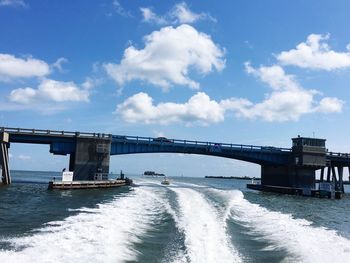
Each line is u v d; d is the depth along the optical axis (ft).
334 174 391.86
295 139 359.66
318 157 352.90
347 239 92.79
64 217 105.81
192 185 366.63
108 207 132.57
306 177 356.18
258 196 259.19
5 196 172.04
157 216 114.83
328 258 70.74
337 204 243.19
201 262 64.64
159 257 67.05
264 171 400.06
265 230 99.76
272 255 72.95
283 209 169.48
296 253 74.18
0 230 83.76
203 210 131.13
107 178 284.20
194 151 329.52
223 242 81.76
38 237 74.95
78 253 63.41
